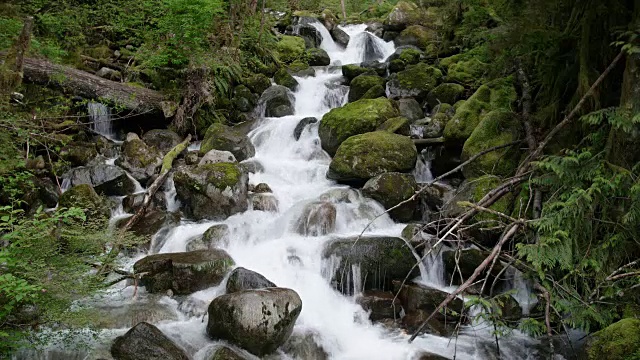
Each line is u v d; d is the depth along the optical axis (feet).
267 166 28.14
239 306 15.10
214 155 26.61
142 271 18.65
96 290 14.89
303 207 22.90
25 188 22.95
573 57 20.33
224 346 14.98
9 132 22.90
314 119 32.37
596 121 16.25
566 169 16.43
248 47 40.96
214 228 21.83
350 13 70.95
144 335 14.60
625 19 17.72
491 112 24.70
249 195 24.72
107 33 37.37
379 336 17.34
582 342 15.81
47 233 13.92
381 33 53.42
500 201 20.04
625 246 15.98
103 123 31.07
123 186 25.66
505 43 21.15
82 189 22.80
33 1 33.50
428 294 17.95
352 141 26.40
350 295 19.45
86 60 33.60
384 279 19.61
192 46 33.55
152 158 27.35
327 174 26.71
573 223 16.21
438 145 27.02
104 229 18.38
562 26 19.99
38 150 26.53
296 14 54.75
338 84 39.09
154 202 24.99
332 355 16.31
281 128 32.04
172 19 33.09
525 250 15.69
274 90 36.27
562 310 15.94
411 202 23.73
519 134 23.21
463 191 22.12
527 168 19.49
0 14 29.50
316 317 18.11
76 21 35.35
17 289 11.21
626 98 15.83
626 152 15.97
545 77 21.79
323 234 22.00
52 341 13.89
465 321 17.57
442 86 33.06
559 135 19.92
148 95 31.71
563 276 16.51
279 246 20.95
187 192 24.13
